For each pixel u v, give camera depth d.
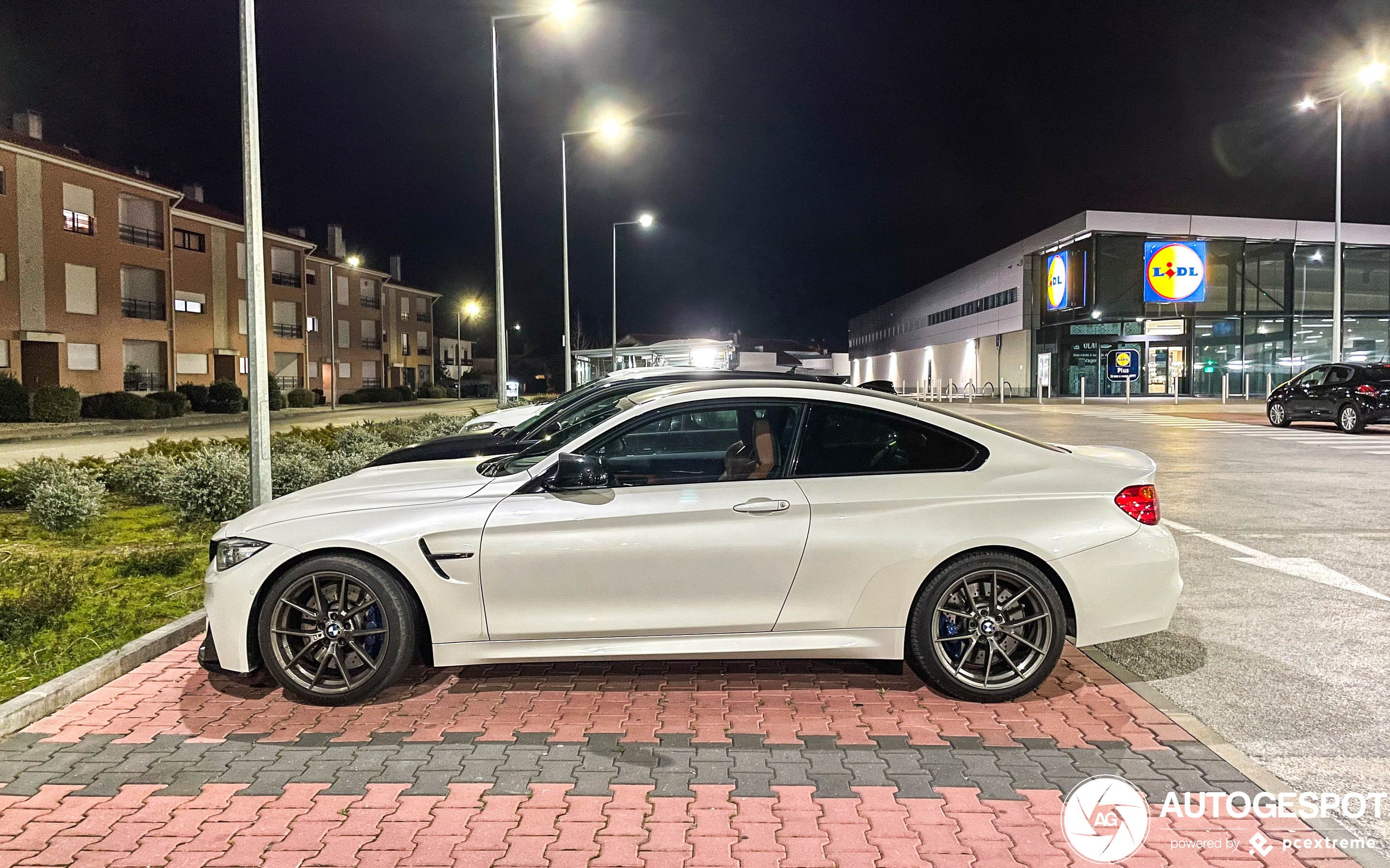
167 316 38.97
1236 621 5.70
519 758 3.70
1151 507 4.44
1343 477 12.66
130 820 3.19
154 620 5.69
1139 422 25.06
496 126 17.38
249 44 7.16
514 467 4.83
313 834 3.08
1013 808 3.25
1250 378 43.16
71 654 4.95
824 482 4.32
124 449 19.91
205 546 8.23
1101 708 4.23
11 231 31.45
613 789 3.41
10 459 17.16
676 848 2.97
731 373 7.92
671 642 4.25
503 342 17.59
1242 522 9.23
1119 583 4.31
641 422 4.46
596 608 4.23
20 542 8.61
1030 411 31.31
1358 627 5.58
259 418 7.14
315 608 4.30
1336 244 27.20
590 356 26.25
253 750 3.79
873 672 4.75
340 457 10.94
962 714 4.18
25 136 33.88
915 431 4.47
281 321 49.22
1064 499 4.34
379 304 62.91
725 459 4.43
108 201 35.47
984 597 4.34
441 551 4.21
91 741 3.90
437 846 2.99
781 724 4.06
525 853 2.95
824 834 3.07
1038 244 46.66
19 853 2.96
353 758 3.71
